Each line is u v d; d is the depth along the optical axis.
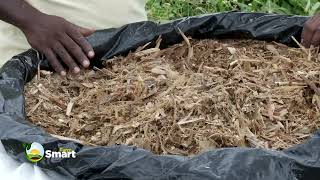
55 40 1.73
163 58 1.81
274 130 1.50
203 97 1.56
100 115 1.57
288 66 1.71
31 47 1.89
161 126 1.50
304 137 1.47
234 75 1.66
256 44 1.86
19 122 1.48
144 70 1.73
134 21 2.11
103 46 1.83
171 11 2.82
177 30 1.88
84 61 1.74
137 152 1.35
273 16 1.89
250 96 1.57
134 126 1.50
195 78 1.66
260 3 2.82
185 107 1.53
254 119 1.51
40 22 1.72
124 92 1.63
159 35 1.87
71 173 1.38
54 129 1.56
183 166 1.29
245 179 1.26
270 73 1.68
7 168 1.48
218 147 1.44
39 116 1.60
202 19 1.89
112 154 1.35
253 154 1.30
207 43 1.85
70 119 1.59
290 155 1.32
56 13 1.99
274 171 1.28
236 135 1.46
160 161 1.32
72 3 1.99
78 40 1.75
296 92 1.59
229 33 1.89
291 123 1.52
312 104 1.57
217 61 1.76
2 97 1.58
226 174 1.26
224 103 1.54
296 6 2.86
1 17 1.73
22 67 1.73
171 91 1.61
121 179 1.34
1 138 1.45
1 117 1.50
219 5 2.84
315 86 1.61
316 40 1.80
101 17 2.04
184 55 1.83
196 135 1.46
